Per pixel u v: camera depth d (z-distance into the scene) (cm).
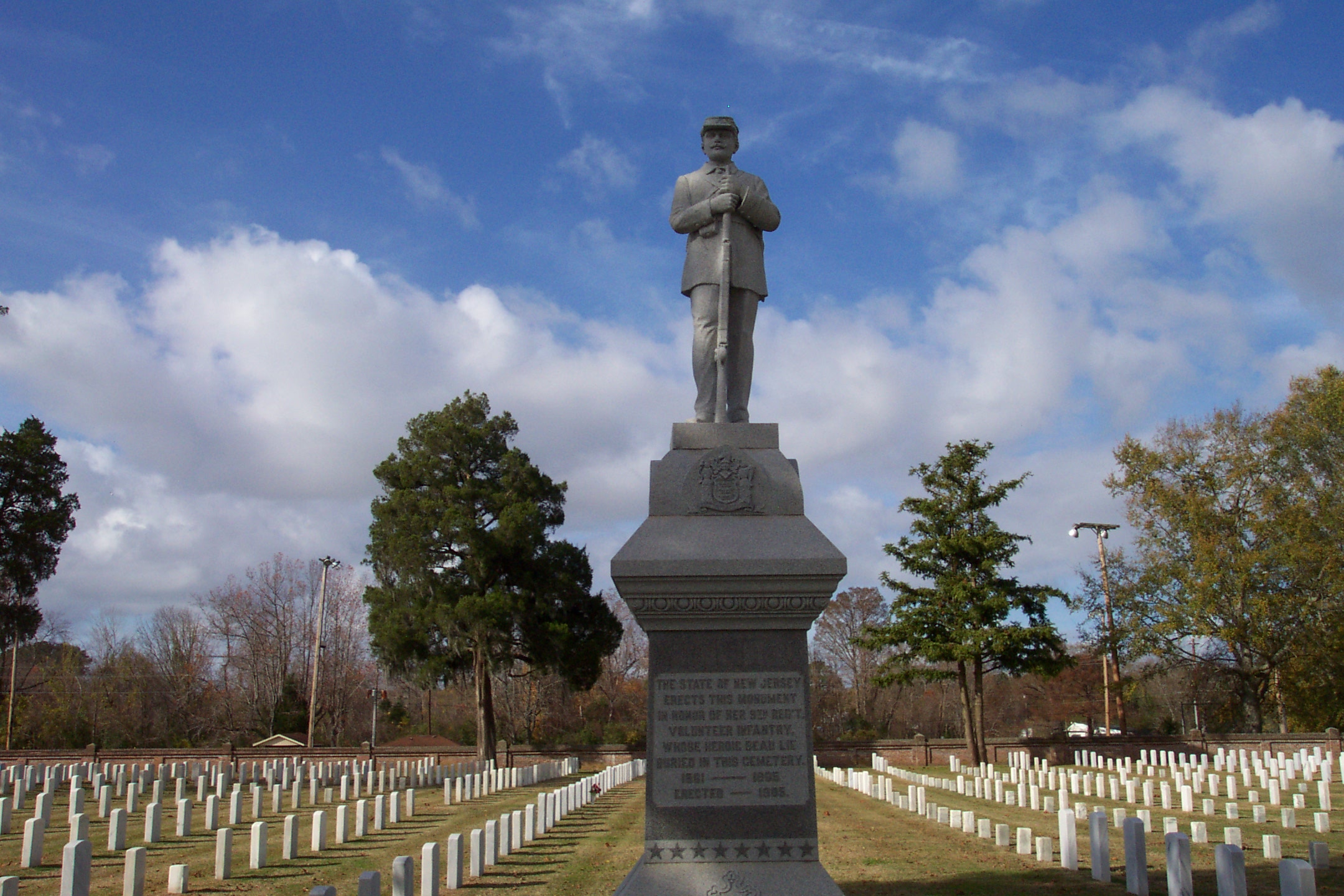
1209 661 4609
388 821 2242
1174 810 2152
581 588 4472
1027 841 1585
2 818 2003
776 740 800
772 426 948
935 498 4275
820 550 835
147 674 6894
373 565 4469
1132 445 4684
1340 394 4338
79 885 1170
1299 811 2067
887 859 1552
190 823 1988
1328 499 4281
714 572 819
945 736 8019
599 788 3012
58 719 6406
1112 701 6116
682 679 810
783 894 766
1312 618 4278
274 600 6812
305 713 6475
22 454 4628
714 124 1051
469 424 4556
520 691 6781
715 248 1025
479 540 4203
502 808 2598
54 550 4666
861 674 7688
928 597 4262
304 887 1408
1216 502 4481
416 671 4369
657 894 764
